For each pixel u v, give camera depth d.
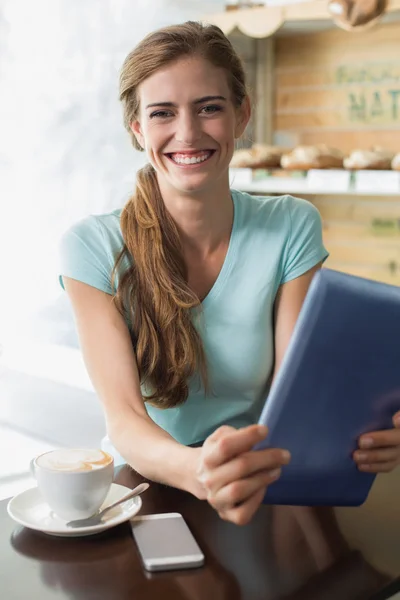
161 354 1.53
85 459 1.15
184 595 0.96
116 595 0.95
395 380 1.08
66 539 1.08
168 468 1.21
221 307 1.59
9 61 3.54
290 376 1.02
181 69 1.44
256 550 1.08
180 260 1.58
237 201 1.65
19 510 1.14
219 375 1.61
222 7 3.53
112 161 3.72
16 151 3.62
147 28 3.63
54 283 3.78
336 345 1.01
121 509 1.17
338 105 3.26
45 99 3.62
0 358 3.75
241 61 1.54
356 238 3.30
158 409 1.62
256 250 1.61
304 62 3.33
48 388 3.58
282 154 3.12
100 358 1.49
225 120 1.47
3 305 3.74
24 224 3.70
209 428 1.62
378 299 1.00
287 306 1.64
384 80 3.13
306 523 1.18
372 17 2.71
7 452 3.29
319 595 0.97
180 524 1.13
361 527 1.17
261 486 1.05
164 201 1.57
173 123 1.46
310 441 1.08
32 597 0.94
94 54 3.64
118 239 1.59
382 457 1.12
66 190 3.71
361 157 2.85
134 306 1.54
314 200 3.40
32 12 3.54
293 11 2.93
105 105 3.68
